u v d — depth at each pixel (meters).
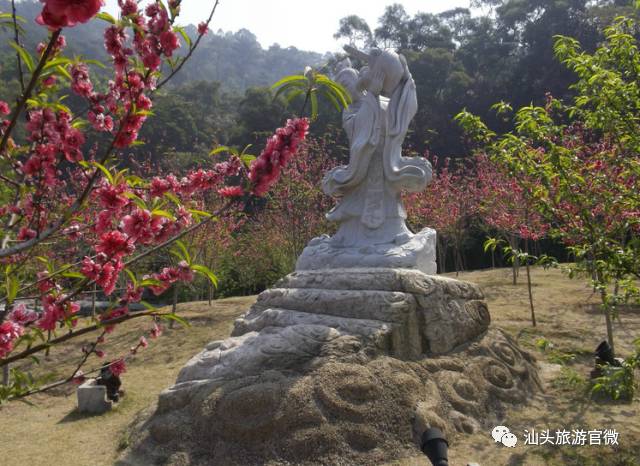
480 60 45.97
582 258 5.27
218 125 52.88
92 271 2.73
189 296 25.77
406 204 21.41
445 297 8.46
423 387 6.96
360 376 6.60
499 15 47.62
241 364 7.11
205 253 18.56
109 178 2.74
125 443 6.87
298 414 6.11
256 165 3.22
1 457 6.89
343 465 5.80
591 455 5.92
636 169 5.25
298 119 3.22
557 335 11.85
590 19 36.34
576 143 9.69
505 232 18.77
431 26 52.16
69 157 2.91
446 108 40.56
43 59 2.18
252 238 25.95
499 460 5.89
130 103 2.72
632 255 4.91
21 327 2.64
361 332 7.33
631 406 7.46
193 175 3.62
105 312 2.98
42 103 2.75
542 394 8.34
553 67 37.28
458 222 23.53
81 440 7.43
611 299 5.09
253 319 9.13
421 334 7.89
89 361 12.58
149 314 2.87
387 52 10.31
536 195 5.71
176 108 43.94
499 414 7.32
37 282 2.95
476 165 25.48
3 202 3.50
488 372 7.98
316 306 8.27
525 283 19.27
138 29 2.66
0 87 17.19
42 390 2.93
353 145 10.23
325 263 9.73
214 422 6.32
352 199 10.40
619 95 5.08
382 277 8.16
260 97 41.00
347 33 52.59
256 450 5.94
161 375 11.04
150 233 2.80
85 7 1.96
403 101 10.21
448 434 6.46
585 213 5.25
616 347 10.88
